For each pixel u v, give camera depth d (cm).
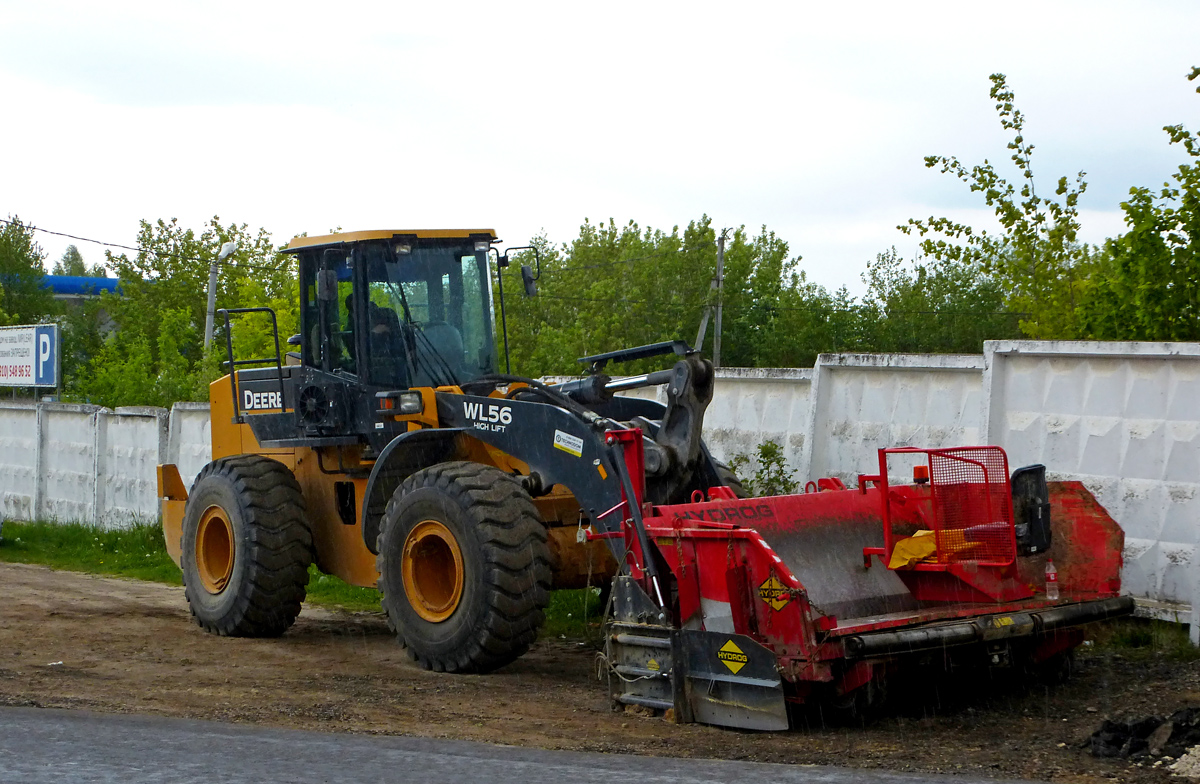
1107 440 873
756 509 726
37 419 1986
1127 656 802
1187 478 828
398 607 845
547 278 4144
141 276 4544
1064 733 615
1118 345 858
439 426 898
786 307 3806
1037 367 918
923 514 766
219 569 1037
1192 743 560
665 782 501
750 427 1159
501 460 886
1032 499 727
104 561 1563
